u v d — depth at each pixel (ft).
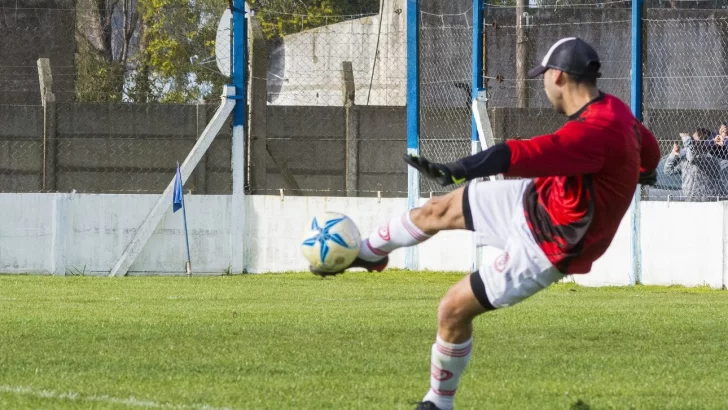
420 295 67.31
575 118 23.75
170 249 88.12
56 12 111.75
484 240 24.88
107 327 44.80
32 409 26.32
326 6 159.74
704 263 81.10
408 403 27.53
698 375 33.60
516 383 31.50
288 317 50.16
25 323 46.11
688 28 108.37
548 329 45.96
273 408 26.76
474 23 88.84
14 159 90.27
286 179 92.68
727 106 107.86
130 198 87.51
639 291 77.46
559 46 24.22
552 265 23.71
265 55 91.76
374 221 89.35
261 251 89.66
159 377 31.78
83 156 90.94
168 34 144.15
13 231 86.22
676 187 87.86
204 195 88.63
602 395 29.50
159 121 91.45
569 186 23.13
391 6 124.77
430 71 103.24
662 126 90.48
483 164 21.56
